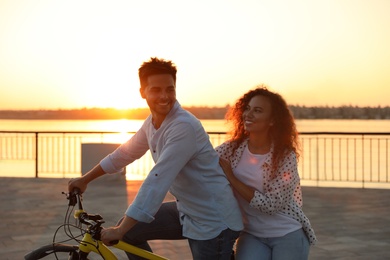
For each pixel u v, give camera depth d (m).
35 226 7.07
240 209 3.40
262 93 3.38
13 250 5.90
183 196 3.23
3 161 19.50
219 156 3.47
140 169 15.69
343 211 8.18
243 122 3.48
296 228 3.34
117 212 8.05
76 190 3.52
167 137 3.12
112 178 10.88
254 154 3.38
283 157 3.31
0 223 7.25
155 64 3.08
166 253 5.73
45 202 8.86
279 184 3.27
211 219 3.18
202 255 3.22
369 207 8.50
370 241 6.33
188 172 3.17
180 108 3.18
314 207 8.52
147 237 3.37
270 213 3.27
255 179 3.32
